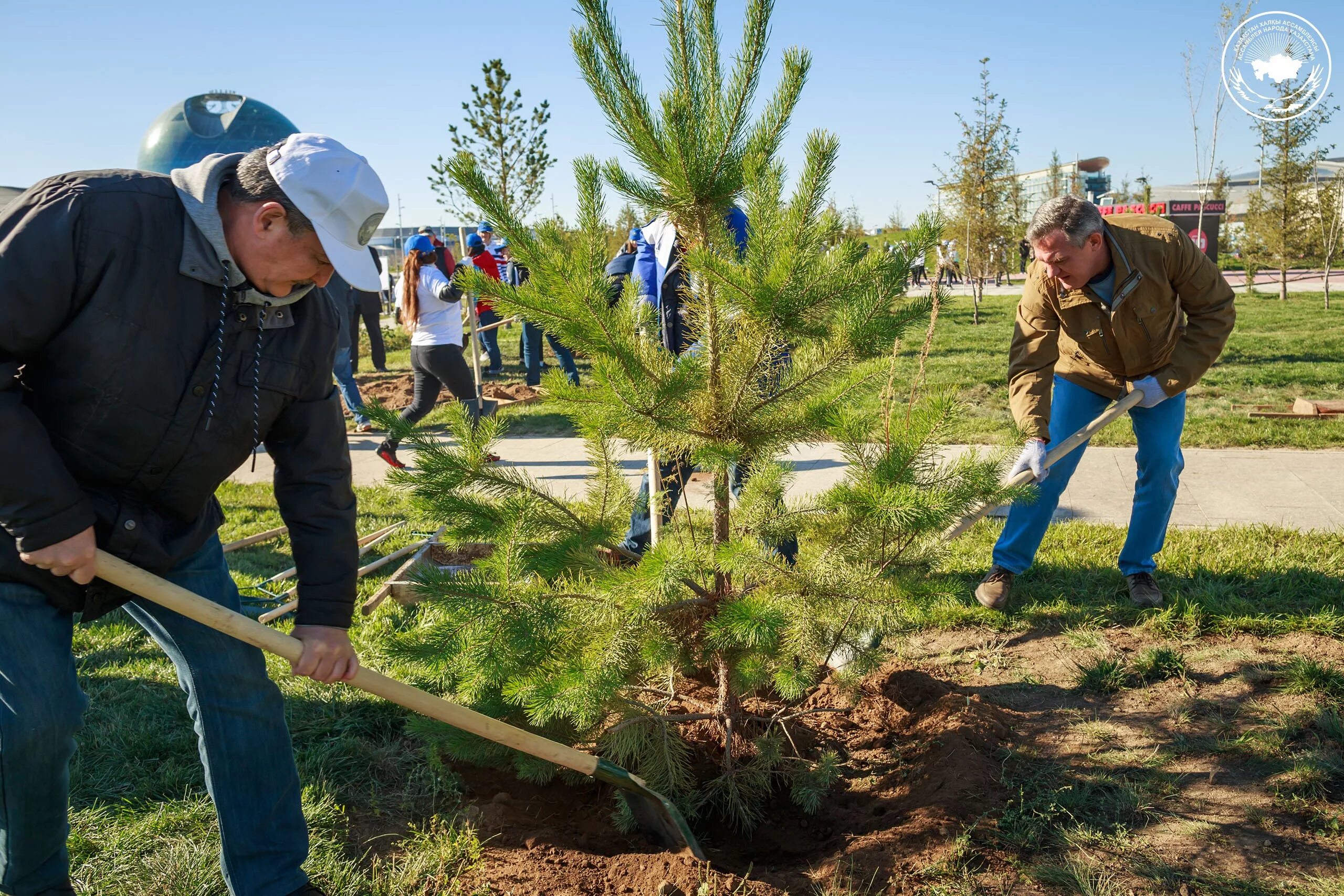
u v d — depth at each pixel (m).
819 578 2.89
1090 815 2.84
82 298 1.93
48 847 2.20
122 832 2.77
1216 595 4.42
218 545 2.46
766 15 2.61
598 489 3.20
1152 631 4.16
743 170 2.72
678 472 3.63
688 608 3.05
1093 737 3.31
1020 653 4.07
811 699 3.68
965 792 2.91
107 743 3.31
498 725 2.51
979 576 4.91
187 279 2.03
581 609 2.89
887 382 2.96
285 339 2.19
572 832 2.99
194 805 2.90
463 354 7.89
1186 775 3.04
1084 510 6.08
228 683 2.33
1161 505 4.32
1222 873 2.55
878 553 2.98
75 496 1.96
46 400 2.03
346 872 2.61
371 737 3.44
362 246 2.07
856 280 2.68
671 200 2.79
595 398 2.83
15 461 1.87
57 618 2.13
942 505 2.71
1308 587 4.48
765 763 3.05
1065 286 3.93
